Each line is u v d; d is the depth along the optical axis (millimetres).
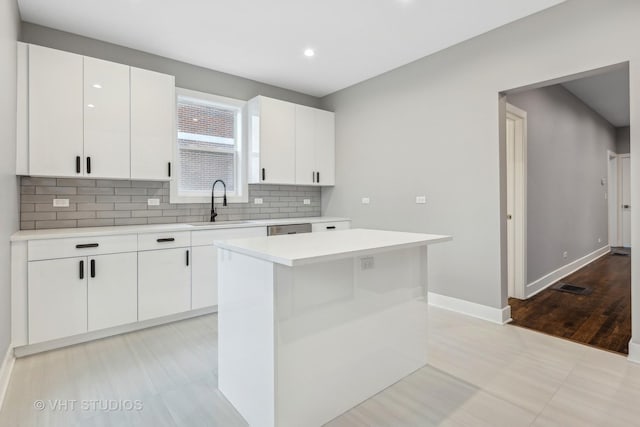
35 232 2576
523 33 2766
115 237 2699
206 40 3170
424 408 1781
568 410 1745
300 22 2857
